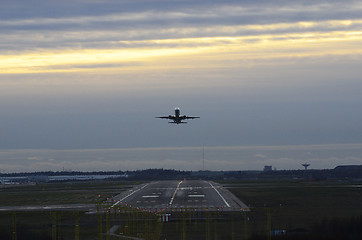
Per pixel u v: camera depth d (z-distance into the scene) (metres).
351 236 150.25
